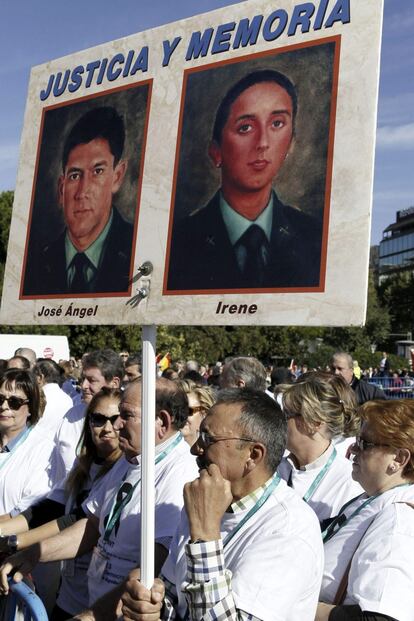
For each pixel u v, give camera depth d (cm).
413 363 3353
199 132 382
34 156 462
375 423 392
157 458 461
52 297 436
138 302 390
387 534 358
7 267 464
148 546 352
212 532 325
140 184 402
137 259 396
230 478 346
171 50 400
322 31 341
